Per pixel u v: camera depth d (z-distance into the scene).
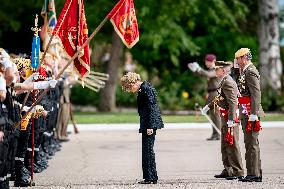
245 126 30.02
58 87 37.81
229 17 79.38
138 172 34.22
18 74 27.22
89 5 76.69
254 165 30.06
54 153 41.59
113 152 43.12
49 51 36.28
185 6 76.31
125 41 29.98
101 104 81.19
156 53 86.06
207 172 33.72
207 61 47.09
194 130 56.62
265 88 80.62
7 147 24.31
